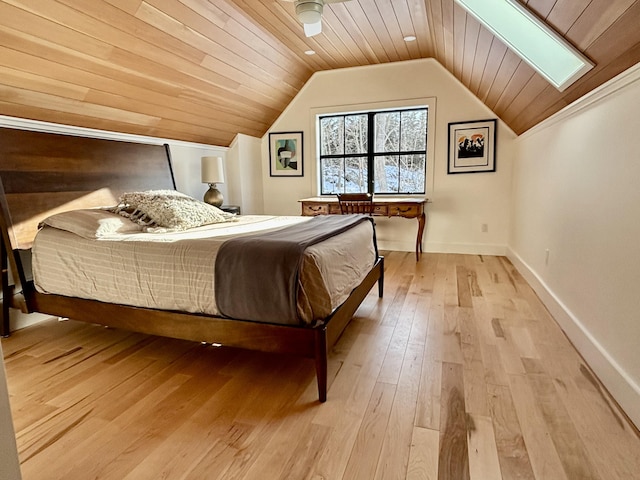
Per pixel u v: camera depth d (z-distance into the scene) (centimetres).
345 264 217
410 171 498
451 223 482
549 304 280
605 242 187
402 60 460
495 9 216
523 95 302
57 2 203
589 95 207
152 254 200
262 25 328
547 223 297
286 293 170
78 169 291
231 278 180
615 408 164
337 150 524
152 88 312
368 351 222
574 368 198
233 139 495
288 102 512
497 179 454
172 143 409
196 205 299
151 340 245
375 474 129
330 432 152
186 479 129
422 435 149
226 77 364
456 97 453
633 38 142
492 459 135
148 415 165
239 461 137
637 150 157
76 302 225
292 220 315
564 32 178
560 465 132
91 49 243
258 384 190
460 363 205
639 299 153
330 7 301
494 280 362
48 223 235
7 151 247
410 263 435
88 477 130
